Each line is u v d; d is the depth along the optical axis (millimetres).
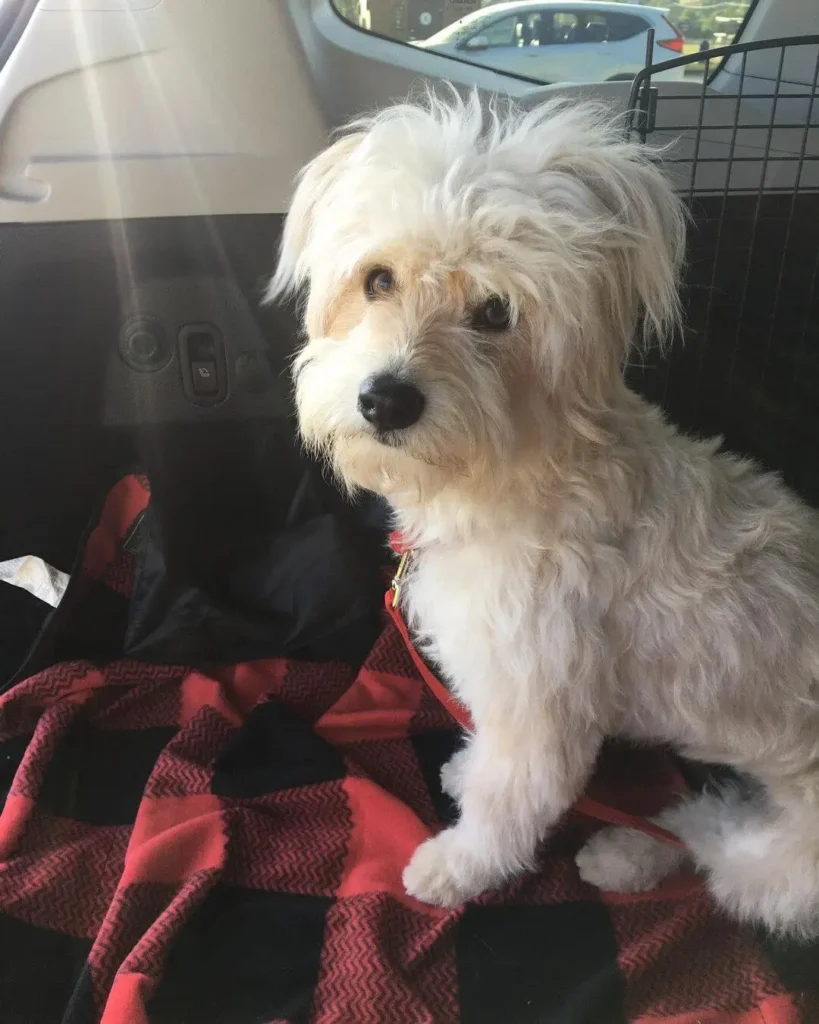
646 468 462
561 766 475
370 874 500
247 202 599
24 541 707
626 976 445
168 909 454
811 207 709
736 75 749
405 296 408
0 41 560
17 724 583
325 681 636
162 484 683
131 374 638
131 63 552
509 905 494
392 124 446
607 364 435
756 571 460
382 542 720
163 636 639
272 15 564
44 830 510
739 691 456
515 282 390
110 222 582
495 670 460
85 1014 411
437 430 390
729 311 723
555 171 428
